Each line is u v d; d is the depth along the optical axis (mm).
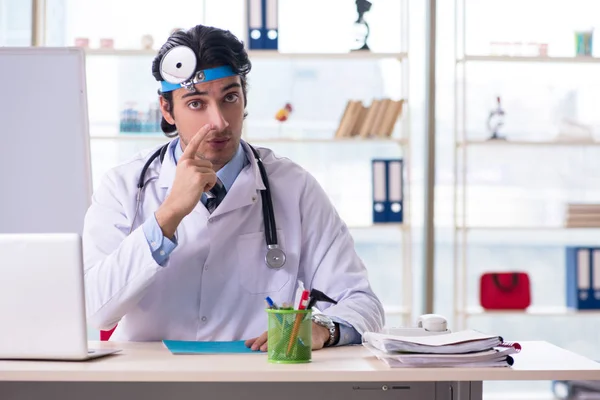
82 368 1565
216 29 2109
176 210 1915
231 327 2178
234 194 2176
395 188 4547
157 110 4523
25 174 2611
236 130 2141
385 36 4848
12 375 1538
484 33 4863
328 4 4832
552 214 4953
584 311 4594
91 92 4824
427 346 1628
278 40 4570
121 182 2250
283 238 2234
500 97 4812
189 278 2166
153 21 4828
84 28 4805
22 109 2625
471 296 4926
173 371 1528
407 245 4625
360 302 2086
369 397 1910
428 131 4629
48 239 1638
